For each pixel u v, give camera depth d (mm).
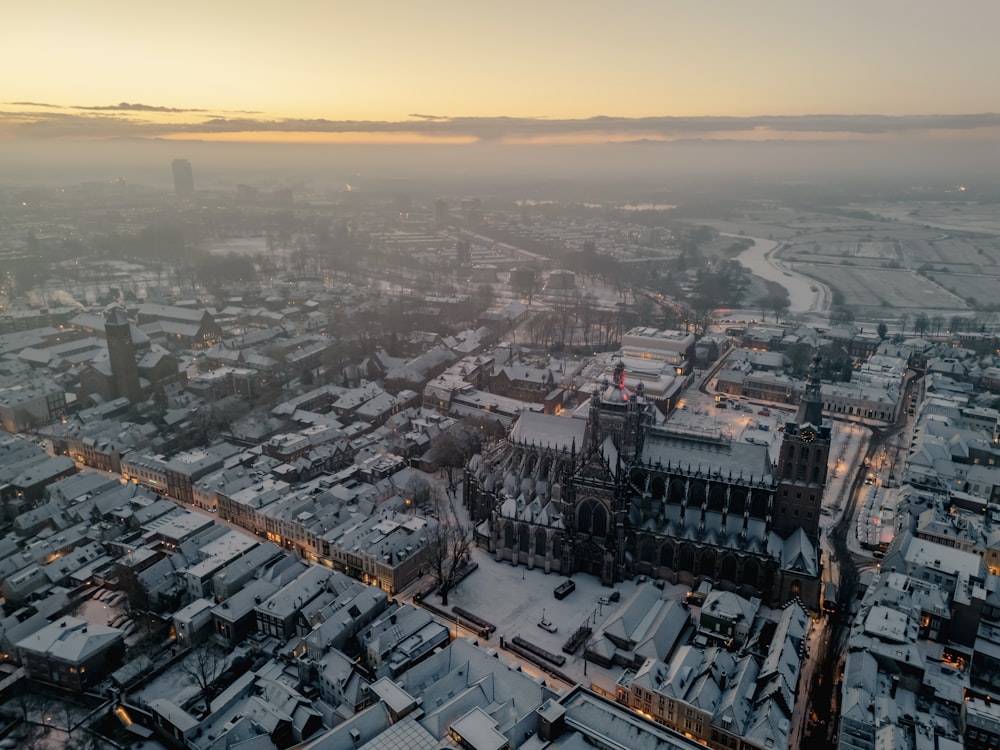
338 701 157250
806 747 147125
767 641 175375
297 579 192500
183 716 149500
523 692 147875
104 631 174250
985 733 144500
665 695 150500
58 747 150250
